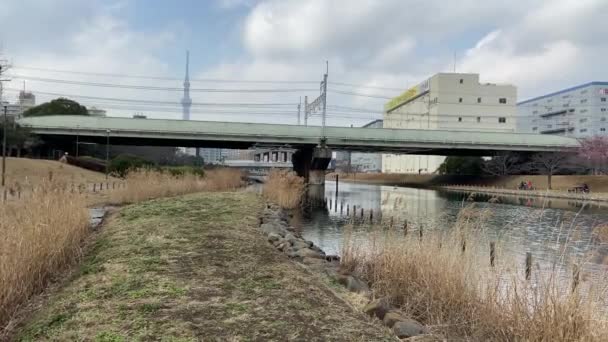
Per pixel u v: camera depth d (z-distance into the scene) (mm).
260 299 5250
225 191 29594
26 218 7395
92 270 6410
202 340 3941
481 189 55031
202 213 14141
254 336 4117
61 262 7266
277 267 6984
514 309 5129
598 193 41906
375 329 4680
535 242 10633
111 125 49031
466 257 6828
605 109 102625
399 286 7117
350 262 8586
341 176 122688
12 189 13148
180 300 5027
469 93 90375
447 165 77625
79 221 9438
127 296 5117
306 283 6230
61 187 11102
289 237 11586
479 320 5566
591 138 59375
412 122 104938
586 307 4527
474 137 56688
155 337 3957
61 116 49406
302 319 4680
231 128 52781
